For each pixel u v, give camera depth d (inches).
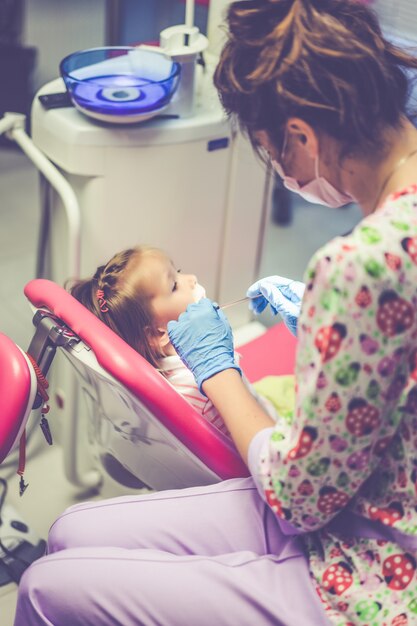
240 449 43.6
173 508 48.4
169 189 72.2
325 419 37.7
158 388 45.7
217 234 79.0
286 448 39.5
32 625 45.3
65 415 73.5
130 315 55.1
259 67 39.3
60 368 77.1
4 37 135.3
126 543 47.7
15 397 48.3
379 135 39.4
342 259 36.3
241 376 47.9
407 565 40.8
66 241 73.2
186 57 67.8
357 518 42.3
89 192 69.4
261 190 80.0
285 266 110.4
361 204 42.1
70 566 45.1
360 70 38.3
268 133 41.1
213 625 42.7
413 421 39.4
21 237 112.6
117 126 67.5
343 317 36.4
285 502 40.3
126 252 57.7
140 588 43.6
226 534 47.3
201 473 51.5
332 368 36.9
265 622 42.4
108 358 45.9
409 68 41.1
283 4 40.1
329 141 39.8
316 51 38.2
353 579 41.9
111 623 43.6
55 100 69.7
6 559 69.9
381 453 40.5
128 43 132.5
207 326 46.9
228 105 42.0
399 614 40.3
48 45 143.6
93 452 75.7
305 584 43.2
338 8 40.6
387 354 37.2
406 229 37.1
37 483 78.7
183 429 46.8
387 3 88.6
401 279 36.5
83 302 56.6
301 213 124.0
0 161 130.7
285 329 76.0
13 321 96.4
